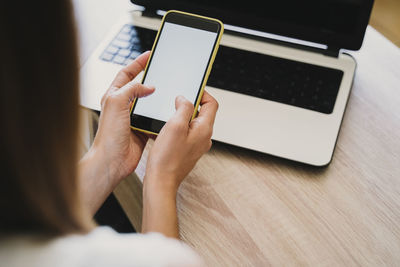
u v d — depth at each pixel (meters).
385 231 0.50
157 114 0.54
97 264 0.27
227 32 0.70
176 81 0.54
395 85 0.64
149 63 0.55
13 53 0.20
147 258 0.29
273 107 0.61
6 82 0.21
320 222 0.51
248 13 0.67
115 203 1.04
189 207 0.53
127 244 0.29
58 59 0.23
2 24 0.20
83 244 0.28
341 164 0.56
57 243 0.27
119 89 0.50
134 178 0.57
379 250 0.49
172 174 0.48
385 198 0.53
